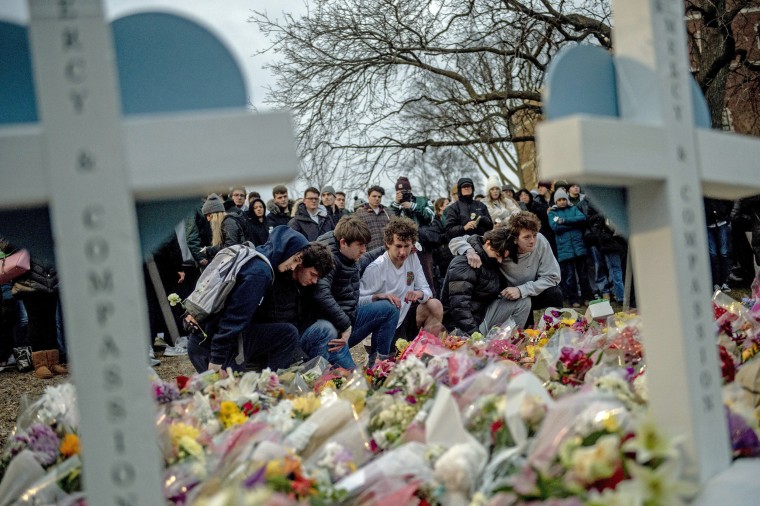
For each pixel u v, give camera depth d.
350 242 5.94
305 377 4.47
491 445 2.48
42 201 1.81
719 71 14.19
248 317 5.02
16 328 8.23
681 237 2.20
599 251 10.38
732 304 4.79
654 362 2.23
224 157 1.90
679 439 2.03
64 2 1.74
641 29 2.21
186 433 2.76
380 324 6.40
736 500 2.06
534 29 15.20
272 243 5.25
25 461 2.80
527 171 27.81
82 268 1.74
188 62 2.02
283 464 2.38
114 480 1.76
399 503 2.27
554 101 2.11
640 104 2.21
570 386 3.39
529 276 6.48
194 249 8.45
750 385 3.01
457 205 9.68
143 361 1.75
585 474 2.02
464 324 6.34
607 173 2.01
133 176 1.85
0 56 2.01
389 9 15.28
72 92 1.74
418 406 3.02
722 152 2.38
